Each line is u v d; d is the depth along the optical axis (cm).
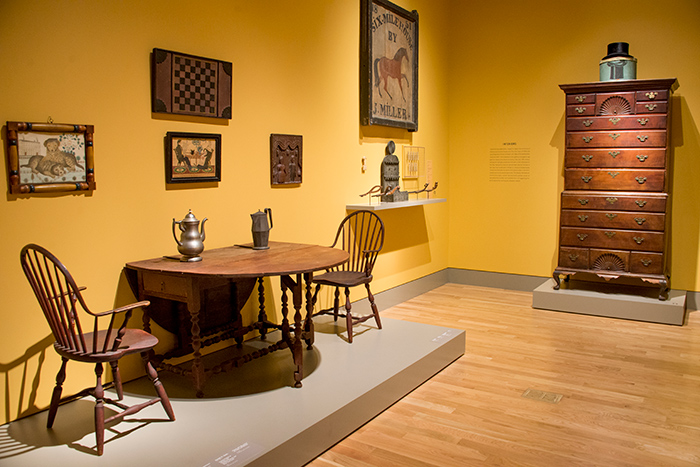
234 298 373
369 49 492
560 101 596
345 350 373
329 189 465
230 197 373
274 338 402
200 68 342
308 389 306
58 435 254
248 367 342
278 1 404
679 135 536
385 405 320
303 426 261
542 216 617
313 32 438
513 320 506
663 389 347
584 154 526
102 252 301
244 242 386
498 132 634
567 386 352
